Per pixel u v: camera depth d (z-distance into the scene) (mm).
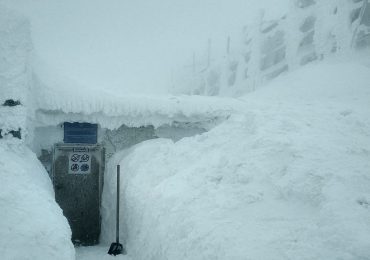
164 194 5129
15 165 5086
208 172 5199
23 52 6875
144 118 8133
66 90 7781
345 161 4363
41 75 7750
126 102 7977
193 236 3807
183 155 6512
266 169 4598
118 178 6273
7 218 3883
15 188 4469
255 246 3133
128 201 6219
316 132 5559
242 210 3990
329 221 3164
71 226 7441
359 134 5777
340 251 2742
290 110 7066
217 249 3357
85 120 7906
